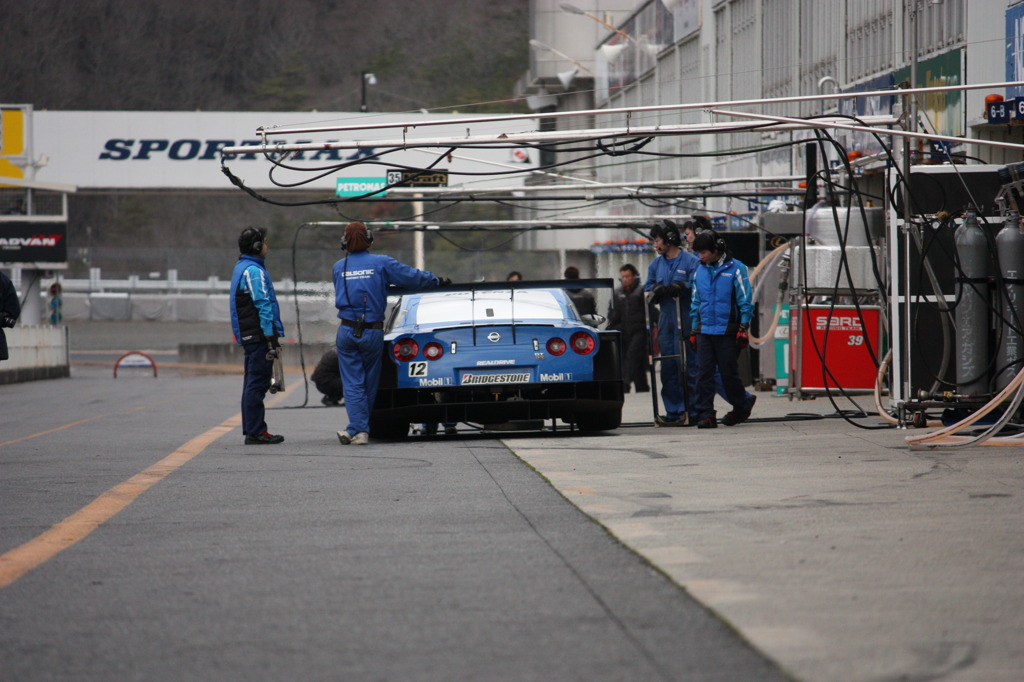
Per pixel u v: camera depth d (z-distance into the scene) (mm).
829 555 18688
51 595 17172
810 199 56594
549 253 139750
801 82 74812
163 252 199875
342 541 21078
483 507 24641
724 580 17109
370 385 39312
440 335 38844
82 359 150000
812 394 51156
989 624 14531
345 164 39500
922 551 18828
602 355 39156
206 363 138375
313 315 124188
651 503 24609
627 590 16719
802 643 13789
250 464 34094
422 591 16938
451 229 65750
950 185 38562
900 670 12758
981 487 25500
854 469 29031
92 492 28406
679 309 43156
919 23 56531
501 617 15383
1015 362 35438
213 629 15117
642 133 37875
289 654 13922
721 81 90688
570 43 131250
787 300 59156
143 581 18047
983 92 49406
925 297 38562
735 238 66188
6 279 51156
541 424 45844
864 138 59125
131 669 13469
